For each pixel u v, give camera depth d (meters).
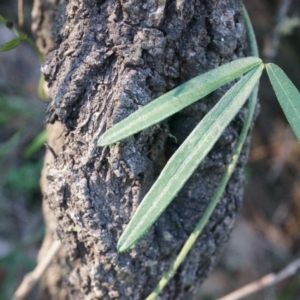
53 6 0.41
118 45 0.34
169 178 0.33
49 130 0.40
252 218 0.83
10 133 0.74
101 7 0.35
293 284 0.73
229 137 0.37
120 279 0.38
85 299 0.40
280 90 0.34
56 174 0.36
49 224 0.45
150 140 0.36
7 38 0.79
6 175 0.69
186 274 0.39
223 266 0.76
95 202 0.36
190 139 0.33
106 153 0.35
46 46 0.43
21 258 0.58
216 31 0.35
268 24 0.74
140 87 0.34
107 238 0.36
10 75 0.80
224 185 0.36
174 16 0.34
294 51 0.79
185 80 0.36
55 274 0.47
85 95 0.35
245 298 0.72
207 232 0.39
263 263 0.78
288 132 0.82
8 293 0.63
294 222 0.84
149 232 0.37
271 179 0.85
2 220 0.71
